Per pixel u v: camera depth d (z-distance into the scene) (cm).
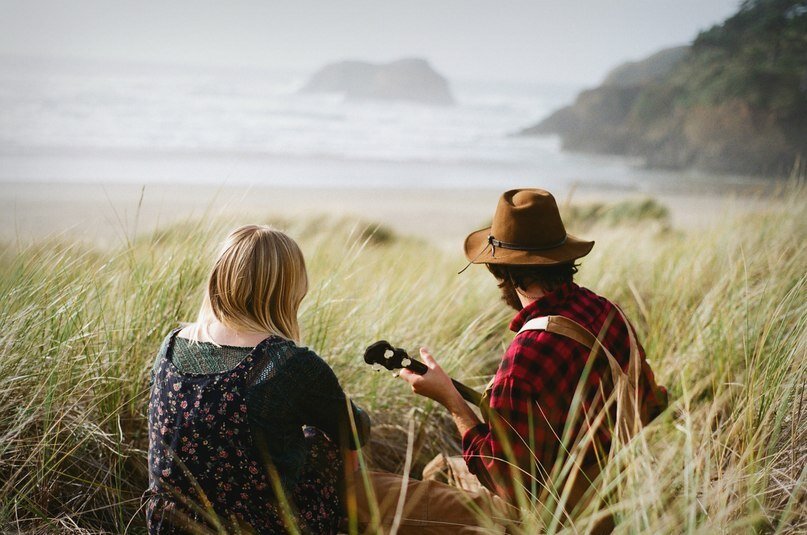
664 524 165
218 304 191
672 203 3916
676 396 282
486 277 450
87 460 238
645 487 169
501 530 193
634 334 212
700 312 337
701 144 10525
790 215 491
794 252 405
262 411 180
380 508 205
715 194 6081
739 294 322
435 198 6369
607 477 176
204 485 180
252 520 181
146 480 245
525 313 207
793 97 9219
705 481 174
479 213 5138
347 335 317
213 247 305
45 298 259
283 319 196
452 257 697
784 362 235
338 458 212
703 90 10919
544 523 182
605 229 914
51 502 226
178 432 181
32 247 287
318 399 191
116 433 241
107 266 292
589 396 196
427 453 287
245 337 188
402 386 306
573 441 195
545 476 189
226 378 181
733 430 213
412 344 334
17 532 209
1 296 259
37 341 246
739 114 9881
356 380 302
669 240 607
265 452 180
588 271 479
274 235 196
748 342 276
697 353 303
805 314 259
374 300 360
